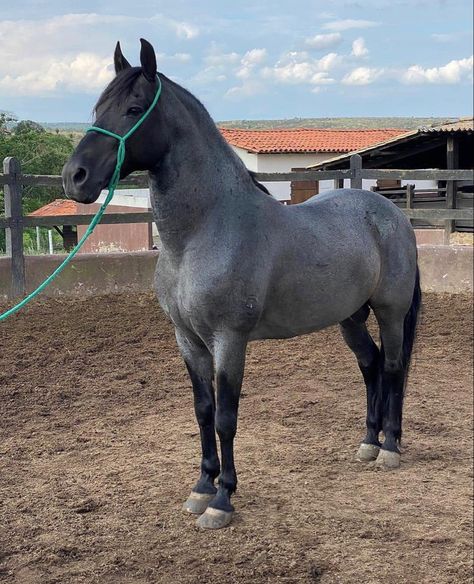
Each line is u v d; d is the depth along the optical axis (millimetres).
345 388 5840
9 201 8336
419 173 9875
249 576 3148
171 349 6863
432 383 6020
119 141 3117
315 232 3770
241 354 3455
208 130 3406
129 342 7031
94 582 3100
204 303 3328
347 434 4859
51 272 8758
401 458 4504
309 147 29500
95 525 3596
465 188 17031
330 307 3875
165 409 5324
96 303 8484
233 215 3398
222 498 3627
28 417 5125
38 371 6117
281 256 3553
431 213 10164
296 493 3973
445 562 3301
